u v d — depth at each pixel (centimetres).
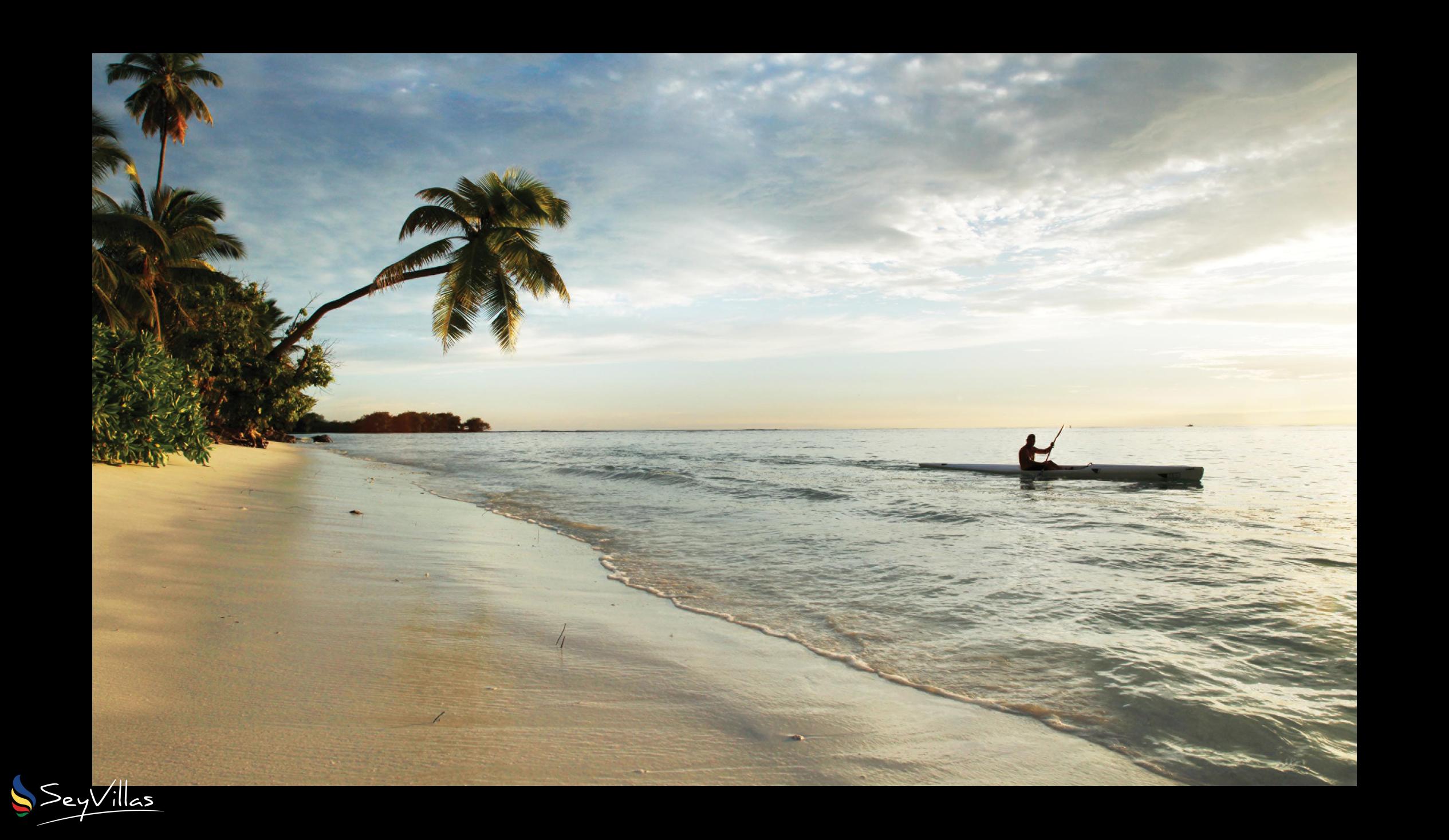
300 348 2694
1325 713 321
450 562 607
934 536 859
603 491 1493
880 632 445
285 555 562
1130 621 475
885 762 267
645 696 316
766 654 391
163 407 1106
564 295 2072
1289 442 5191
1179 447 4391
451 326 2030
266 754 233
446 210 1992
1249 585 588
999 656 400
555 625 424
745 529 913
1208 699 336
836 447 4691
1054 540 834
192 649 316
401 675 315
